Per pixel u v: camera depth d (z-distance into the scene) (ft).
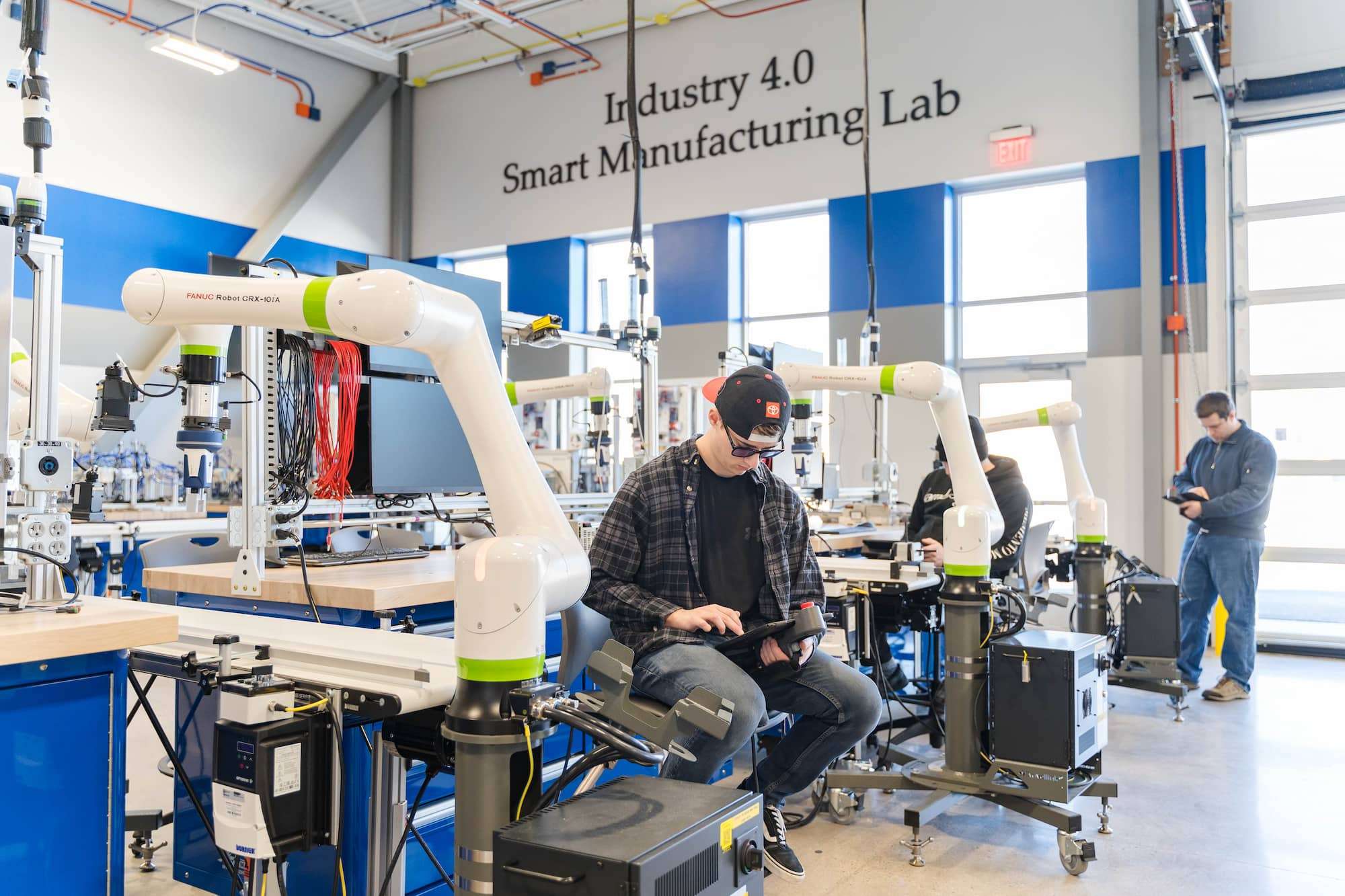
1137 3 21.53
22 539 5.23
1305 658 19.11
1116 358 21.80
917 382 8.59
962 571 9.26
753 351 14.78
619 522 7.42
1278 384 20.57
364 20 27.96
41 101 5.76
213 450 6.81
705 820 4.01
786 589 7.57
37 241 5.64
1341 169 20.13
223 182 27.96
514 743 4.08
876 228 24.59
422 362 8.79
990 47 23.24
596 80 28.89
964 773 9.25
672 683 6.70
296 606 7.33
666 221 27.66
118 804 5.03
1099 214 21.99
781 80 25.94
